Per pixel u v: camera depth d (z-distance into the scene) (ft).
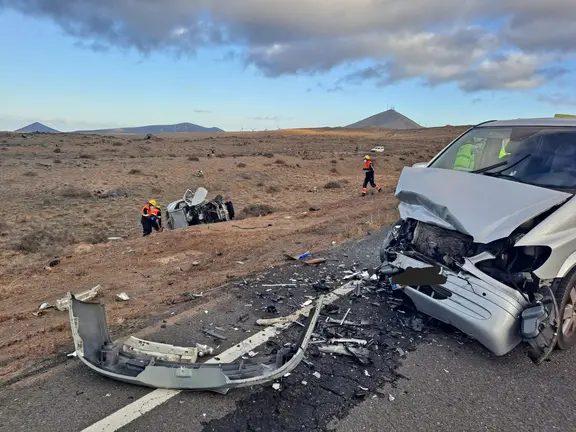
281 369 9.50
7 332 14.03
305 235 29.17
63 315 15.72
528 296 11.29
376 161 155.94
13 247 43.45
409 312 14.42
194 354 11.08
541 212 11.39
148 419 8.82
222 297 15.78
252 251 24.43
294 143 292.40
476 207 12.23
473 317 11.11
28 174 101.86
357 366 11.10
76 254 30.35
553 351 12.21
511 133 15.70
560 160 13.69
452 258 12.25
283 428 8.69
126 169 116.78
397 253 14.01
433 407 9.55
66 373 10.49
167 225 50.34
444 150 17.38
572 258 11.50
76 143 213.05
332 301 15.30
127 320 13.79
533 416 9.34
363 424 8.91
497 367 11.26
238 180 108.06
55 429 8.48
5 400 9.39
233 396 9.66
